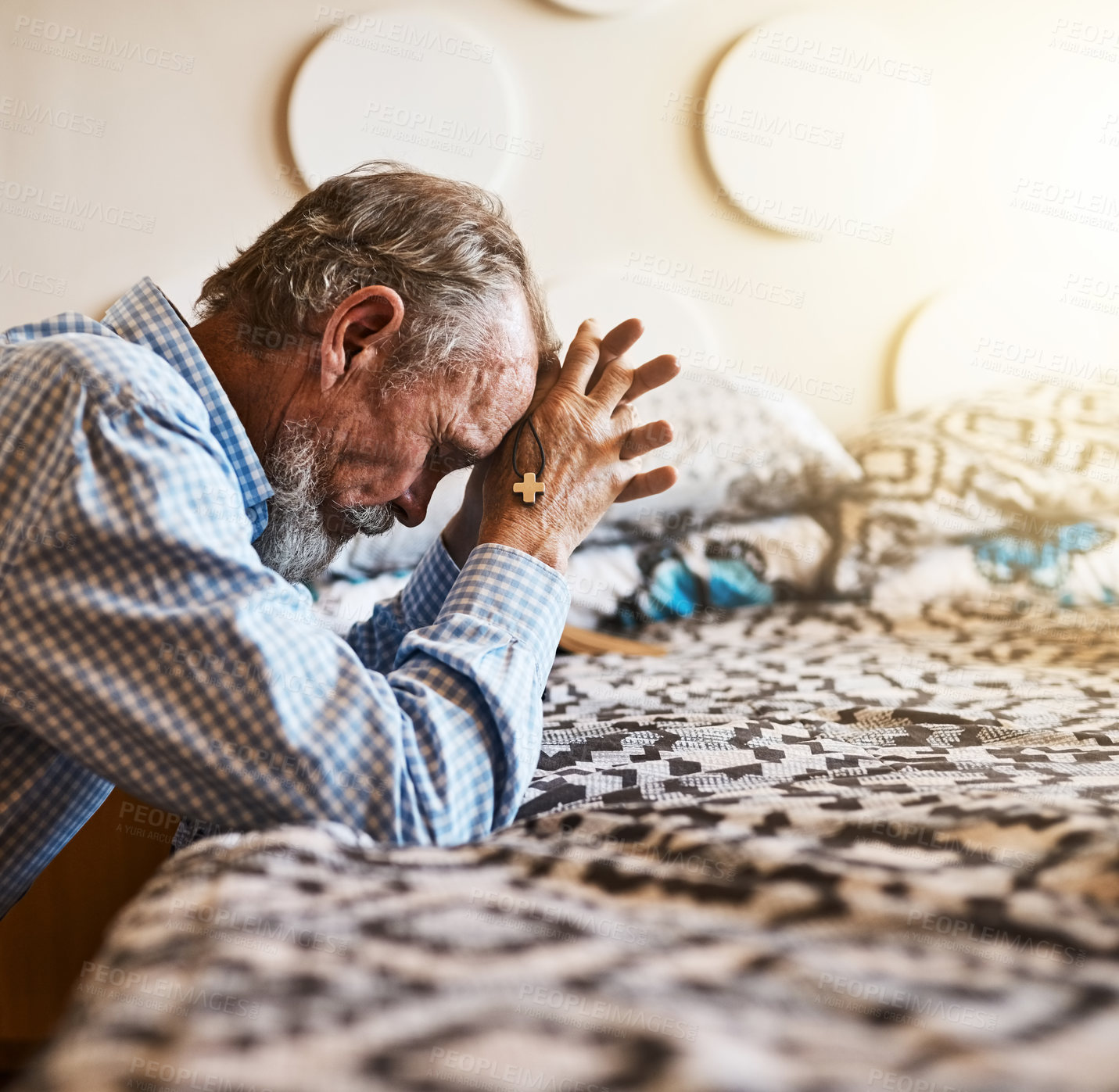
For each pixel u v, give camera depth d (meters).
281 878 0.48
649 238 2.24
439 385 0.85
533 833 0.60
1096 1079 0.29
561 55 2.17
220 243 2.15
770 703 1.12
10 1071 0.87
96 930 0.94
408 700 0.65
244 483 0.82
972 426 2.00
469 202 0.90
